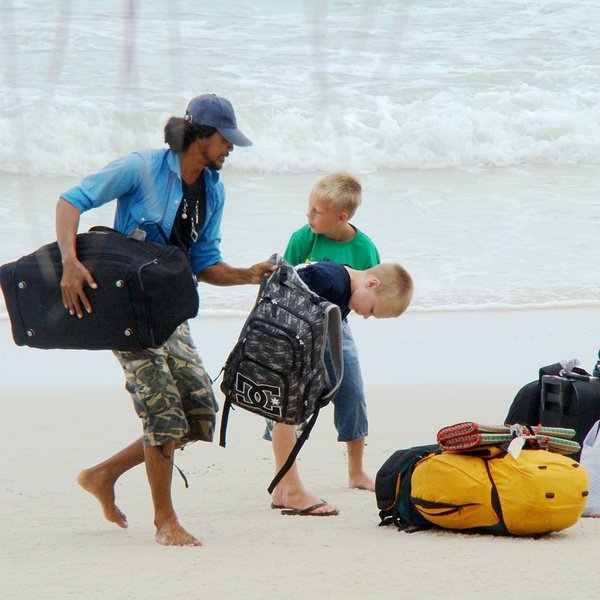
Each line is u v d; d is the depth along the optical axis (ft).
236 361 48.44
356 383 62.23
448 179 180.65
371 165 184.34
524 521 47.03
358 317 113.50
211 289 122.21
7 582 39.73
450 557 43.27
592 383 56.85
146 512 57.11
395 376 93.71
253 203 155.84
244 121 168.45
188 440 48.78
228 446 73.87
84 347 43.73
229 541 48.85
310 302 48.39
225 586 38.60
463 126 191.52
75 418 80.94
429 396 87.66
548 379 57.26
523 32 216.13
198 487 63.21
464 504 48.24
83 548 47.26
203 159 46.11
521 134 196.03
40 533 51.60
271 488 50.39
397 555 43.96
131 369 46.60
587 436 55.57
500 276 128.16
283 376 47.78
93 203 44.06
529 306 117.19
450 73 204.74
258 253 131.85
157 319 43.19
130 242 44.47
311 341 47.83
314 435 77.61
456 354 100.78
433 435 76.28
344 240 64.39
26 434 75.92
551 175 186.29
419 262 133.08
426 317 113.29
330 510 55.98
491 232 147.54
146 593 37.70
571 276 128.57
